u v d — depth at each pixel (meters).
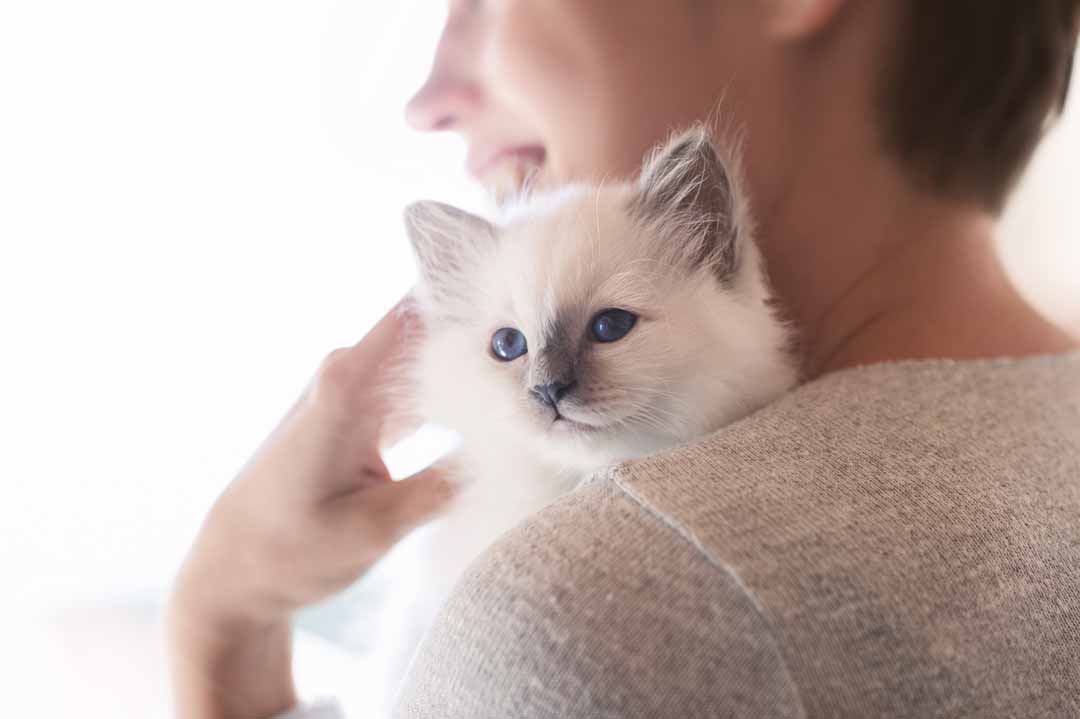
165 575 0.39
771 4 0.40
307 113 0.43
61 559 0.39
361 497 0.39
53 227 0.40
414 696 0.32
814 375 0.41
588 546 0.31
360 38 0.44
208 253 0.41
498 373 0.44
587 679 0.30
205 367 0.41
